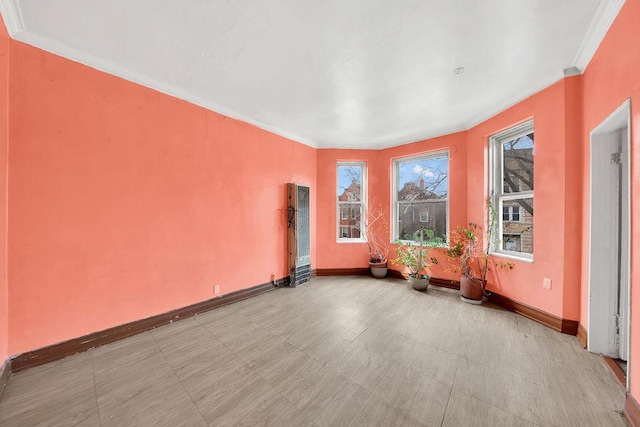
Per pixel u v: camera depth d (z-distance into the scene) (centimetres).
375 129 399
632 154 147
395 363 198
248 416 146
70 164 203
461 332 248
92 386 170
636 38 144
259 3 157
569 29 182
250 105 310
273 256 390
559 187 242
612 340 204
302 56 212
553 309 251
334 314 294
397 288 395
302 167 446
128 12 164
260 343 228
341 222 496
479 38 191
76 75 205
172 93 265
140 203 243
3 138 170
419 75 242
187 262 281
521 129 300
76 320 207
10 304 178
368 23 175
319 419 144
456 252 361
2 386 163
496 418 144
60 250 199
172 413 148
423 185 443
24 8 160
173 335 241
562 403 155
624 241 199
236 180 334
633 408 137
